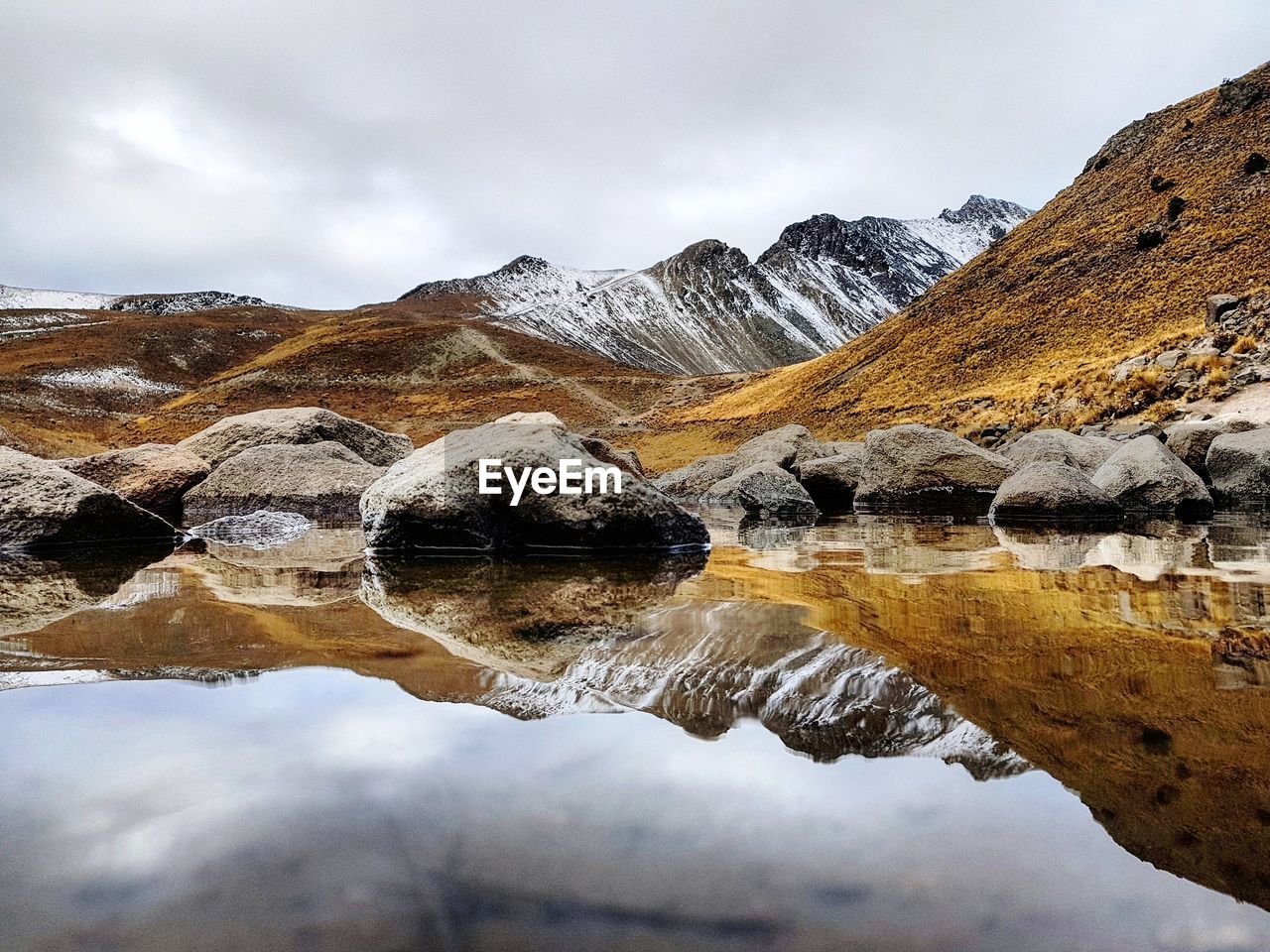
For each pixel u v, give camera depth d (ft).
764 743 5.81
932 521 33.65
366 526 21.89
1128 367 77.15
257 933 3.22
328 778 4.91
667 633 10.16
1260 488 35.81
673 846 4.10
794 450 55.01
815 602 12.66
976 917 3.48
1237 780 5.13
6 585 15.37
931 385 132.77
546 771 5.15
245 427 44.32
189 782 4.79
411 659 8.66
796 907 3.53
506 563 18.76
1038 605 12.17
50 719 6.15
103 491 23.07
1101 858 4.07
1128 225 138.10
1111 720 6.44
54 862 3.72
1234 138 135.85
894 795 4.85
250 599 13.50
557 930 3.30
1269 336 65.31
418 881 3.67
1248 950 3.24
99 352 303.27
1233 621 10.71
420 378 294.25
